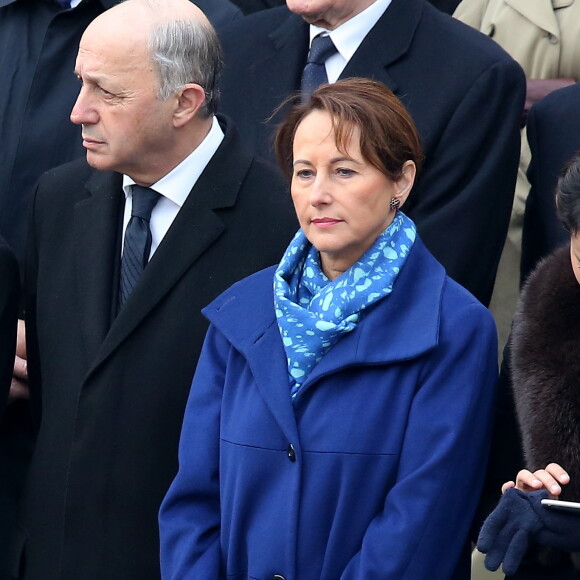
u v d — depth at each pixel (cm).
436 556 1155
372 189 1185
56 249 1460
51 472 1402
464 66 1538
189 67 1392
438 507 1150
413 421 1162
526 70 1809
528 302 1201
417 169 1220
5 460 1568
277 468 1183
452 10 1958
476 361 1176
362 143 1176
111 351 1366
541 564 1199
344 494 1158
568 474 1145
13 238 1692
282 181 1423
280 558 1170
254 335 1224
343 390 1178
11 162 1702
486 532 1124
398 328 1187
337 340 1189
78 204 1459
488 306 1600
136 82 1373
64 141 1705
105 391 1365
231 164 1419
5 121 1719
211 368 1259
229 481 1205
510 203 1544
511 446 1242
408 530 1138
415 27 1574
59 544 1389
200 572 1202
